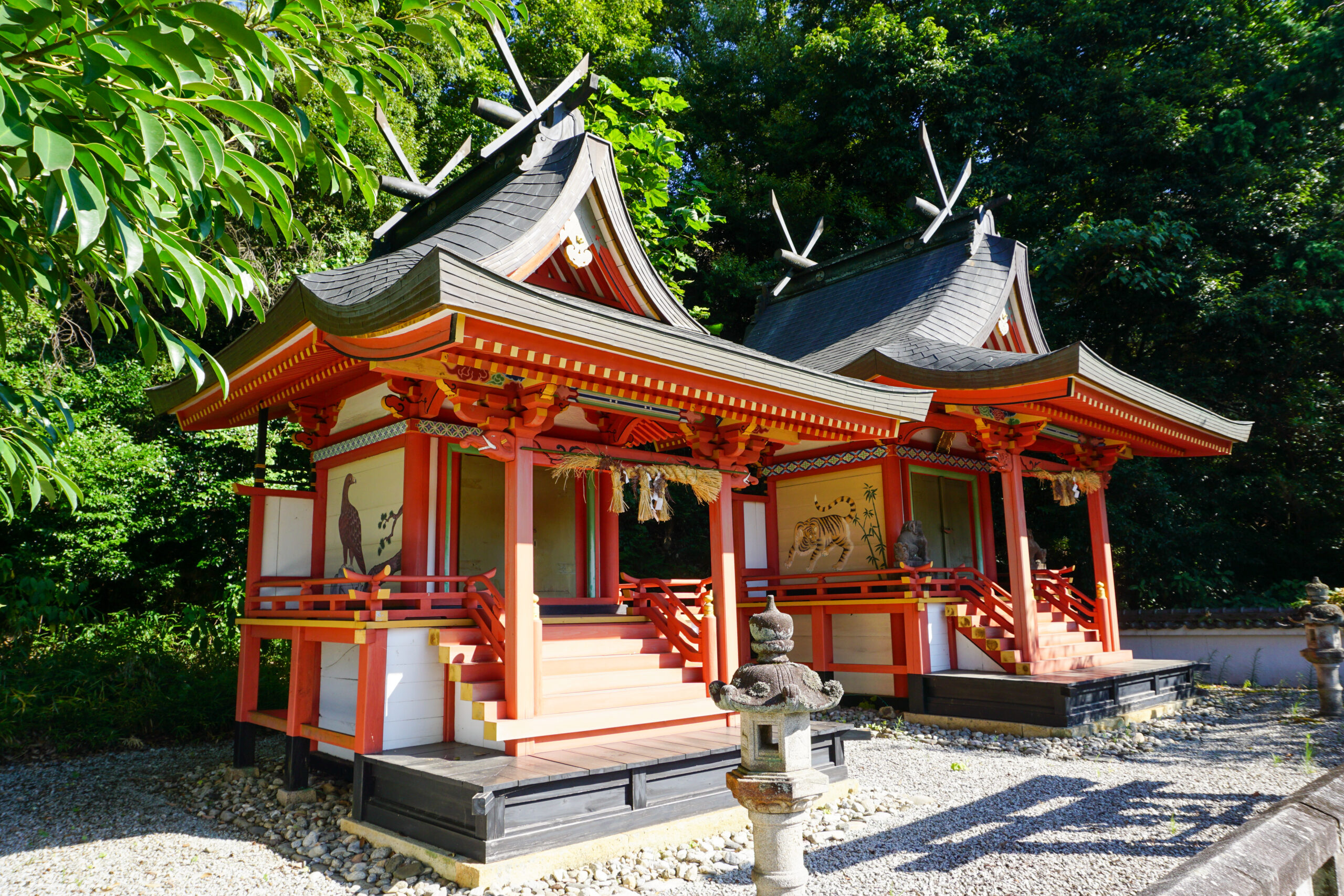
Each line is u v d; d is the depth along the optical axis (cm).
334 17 429
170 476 1270
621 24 1956
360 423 799
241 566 1332
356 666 670
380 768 574
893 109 1928
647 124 1423
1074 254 1554
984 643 1020
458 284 477
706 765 589
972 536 1246
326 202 1368
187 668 1141
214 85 350
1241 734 864
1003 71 1798
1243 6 1797
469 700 601
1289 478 1546
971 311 1216
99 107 312
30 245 380
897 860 482
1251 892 188
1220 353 1642
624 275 766
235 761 796
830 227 1969
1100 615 1188
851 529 1163
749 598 1197
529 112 787
